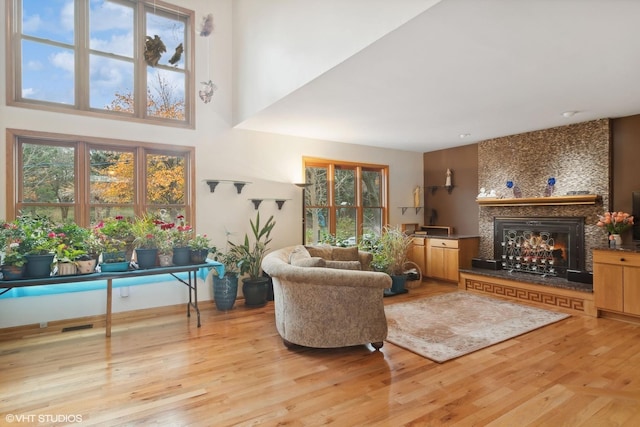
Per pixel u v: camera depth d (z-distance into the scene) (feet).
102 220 13.21
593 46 8.45
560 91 11.66
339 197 20.04
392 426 6.64
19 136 12.01
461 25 7.50
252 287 15.17
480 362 9.45
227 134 16.01
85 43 13.23
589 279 14.55
